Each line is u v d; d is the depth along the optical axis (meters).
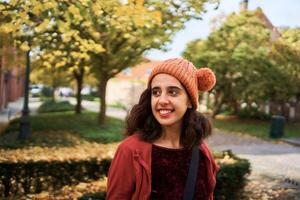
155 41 16.16
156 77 2.05
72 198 7.17
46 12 6.38
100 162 8.09
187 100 2.07
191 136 2.08
